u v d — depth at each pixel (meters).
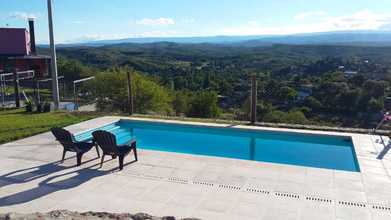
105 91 18.53
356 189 5.02
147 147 8.55
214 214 4.26
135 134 9.73
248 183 5.28
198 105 26.44
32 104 12.57
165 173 5.75
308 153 7.76
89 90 20.17
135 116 10.98
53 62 12.23
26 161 6.46
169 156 6.71
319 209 4.39
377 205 4.50
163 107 20.08
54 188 5.13
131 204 4.56
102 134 5.88
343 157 7.42
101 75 18.84
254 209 4.39
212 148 8.46
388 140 7.58
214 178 5.50
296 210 4.37
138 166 6.12
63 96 22.28
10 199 4.74
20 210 4.39
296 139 8.49
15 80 13.60
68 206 4.51
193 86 35.38
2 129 8.98
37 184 5.29
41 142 7.82
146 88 18.53
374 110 15.48
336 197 4.75
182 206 4.49
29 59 25.33
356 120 15.16
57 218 3.78
